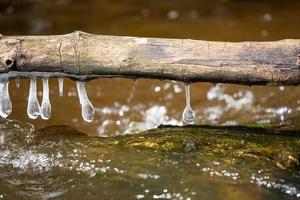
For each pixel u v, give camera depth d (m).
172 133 1.43
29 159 1.39
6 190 1.34
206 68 1.37
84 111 1.40
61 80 1.40
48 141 1.42
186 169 1.34
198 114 1.70
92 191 1.32
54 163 1.38
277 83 1.37
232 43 1.38
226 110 1.71
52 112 1.70
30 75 1.39
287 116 1.63
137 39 1.38
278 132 1.44
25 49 1.37
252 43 1.37
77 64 1.37
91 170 1.36
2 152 1.40
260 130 1.45
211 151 1.37
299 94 1.74
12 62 1.36
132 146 1.39
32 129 1.47
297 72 1.36
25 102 1.74
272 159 1.35
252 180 1.32
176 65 1.37
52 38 1.38
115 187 1.32
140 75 1.38
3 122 1.49
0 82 1.40
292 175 1.32
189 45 1.37
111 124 1.67
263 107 1.70
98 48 1.37
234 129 1.45
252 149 1.37
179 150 1.38
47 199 1.32
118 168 1.35
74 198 1.32
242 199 1.29
